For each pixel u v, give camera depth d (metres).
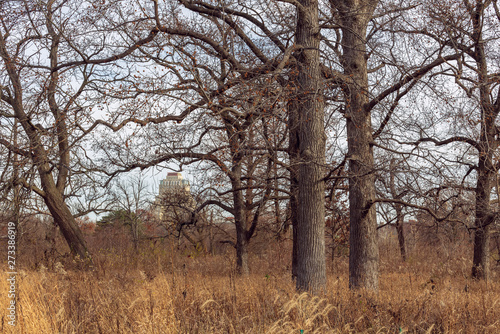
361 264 11.12
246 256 16.56
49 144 14.76
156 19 10.06
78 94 13.82
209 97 9.15
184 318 5.85
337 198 13.66
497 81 11.57
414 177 10.17
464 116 10.55
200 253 24.17
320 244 9.22
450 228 12.27
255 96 8.61
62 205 18.19
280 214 17.62
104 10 10.95
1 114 15.80
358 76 11.23
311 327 5.58
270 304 6.77
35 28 14.93
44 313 5.79
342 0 11.49
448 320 6.30
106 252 20.16
